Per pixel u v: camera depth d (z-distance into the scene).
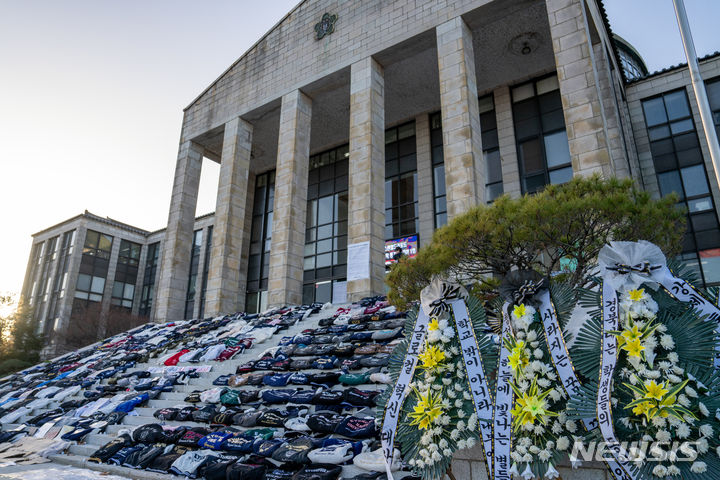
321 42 22.30
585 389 3.36
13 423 12.12
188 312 39.59
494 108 23.02
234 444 7.37
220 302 21.94
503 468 3.52
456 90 17.12
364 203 18.31
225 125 25.34
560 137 20.86
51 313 42.66
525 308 3.80
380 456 6.10
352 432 6.92
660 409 3.00
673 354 3.13
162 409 10.12
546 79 21.95
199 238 41.84
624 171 16.75
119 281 45.66
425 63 21.02
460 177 16.05
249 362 11.78
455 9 18.14
